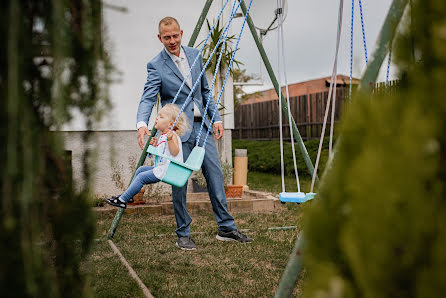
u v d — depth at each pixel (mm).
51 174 1038
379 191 644
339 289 704
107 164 5848
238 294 2324
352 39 2848
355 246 665
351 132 721
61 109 988
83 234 1120
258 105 14156
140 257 3141
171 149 3328
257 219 4844
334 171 739
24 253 937
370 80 1052
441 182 616
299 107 12094
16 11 932
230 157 6617
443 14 652
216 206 3680
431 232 604
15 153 919
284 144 11102
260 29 5238
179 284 2480
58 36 982
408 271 618
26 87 983
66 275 1081
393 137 655
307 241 763
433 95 634
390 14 1040
